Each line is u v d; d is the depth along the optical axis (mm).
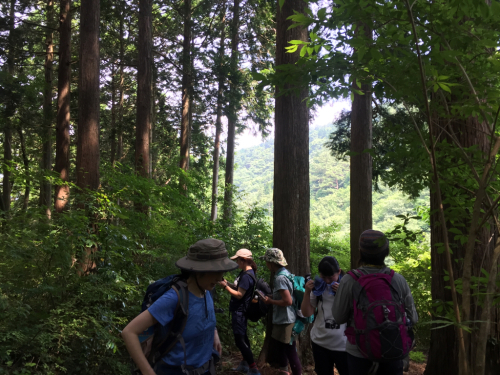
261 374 4574
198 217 7855
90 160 6566
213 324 2102
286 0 5121
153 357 1932
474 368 1834
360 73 2240
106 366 3887
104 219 5070
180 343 1940
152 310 1897
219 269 1996
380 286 2312
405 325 2264
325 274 3242
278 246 5148
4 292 3488
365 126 8711
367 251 2469
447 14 1966
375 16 2021
